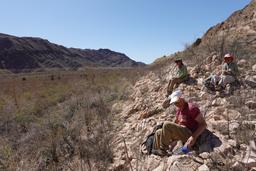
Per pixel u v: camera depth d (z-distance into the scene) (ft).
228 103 21.72
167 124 16.26
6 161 18.92
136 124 23.43
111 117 28.22
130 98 34.71
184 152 14.96
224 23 71.00
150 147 17.19
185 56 48.65
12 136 29.25
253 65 31.53
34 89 82.02
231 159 13.60
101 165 17.89
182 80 30.50
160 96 30.22
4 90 82.38
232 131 16.71
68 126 26.45
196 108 16.05
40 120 35.60
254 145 14.33
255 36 47.21
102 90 46.29
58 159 20.74
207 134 16.12
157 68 50.90
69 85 75.72
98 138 22.18
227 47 39.73
